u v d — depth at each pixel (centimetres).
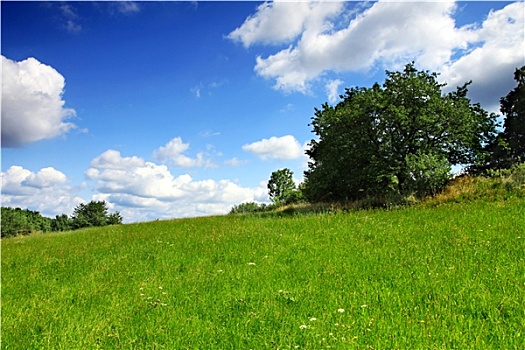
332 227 1584
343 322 566
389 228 1430
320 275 855
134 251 1350
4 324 675
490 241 1048
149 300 766
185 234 1734
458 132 2700
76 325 643
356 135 2853
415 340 488
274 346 498
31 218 10394
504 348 458
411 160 2498
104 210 8912
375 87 3031
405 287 721
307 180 3344
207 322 613
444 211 1778
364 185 2900
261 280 847
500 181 2188
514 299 605
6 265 1320
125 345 545
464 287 679
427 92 2722
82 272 1092
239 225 1945
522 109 3825
